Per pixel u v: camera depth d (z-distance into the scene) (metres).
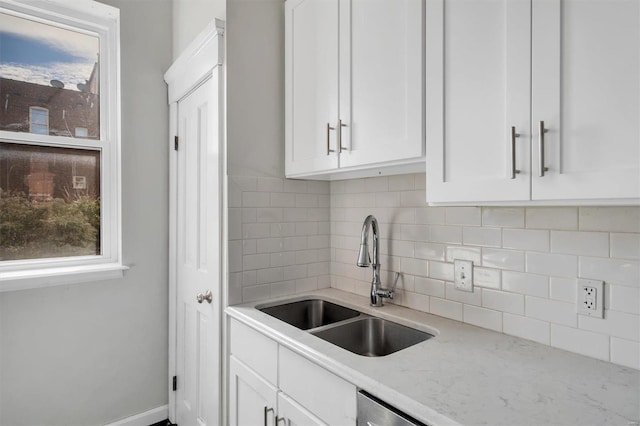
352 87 1.34
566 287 1.06
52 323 1.87
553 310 1.09
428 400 0.79
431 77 1.06
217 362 1.65
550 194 0.82
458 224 1.34
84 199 2.03
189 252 2.01
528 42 0.86
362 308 1.54
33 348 1.82
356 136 1.33
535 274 1.13
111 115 2.11
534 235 1.13
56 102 1.96
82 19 2.01
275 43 1.76
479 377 0.90
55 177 1.95
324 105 1.47
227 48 1.61
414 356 1.03
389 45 1.20
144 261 2.15
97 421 2.00
